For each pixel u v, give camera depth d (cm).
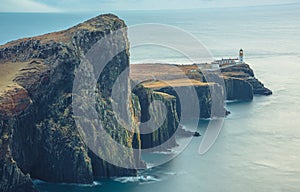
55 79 18812
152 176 18300
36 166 18138
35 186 17062
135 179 18025
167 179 17975
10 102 17312
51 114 18412
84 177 17550
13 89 17738
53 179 17788
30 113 18088
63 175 17712
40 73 18738
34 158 18100
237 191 16950
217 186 17350
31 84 18425
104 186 17388
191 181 17775
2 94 17312
